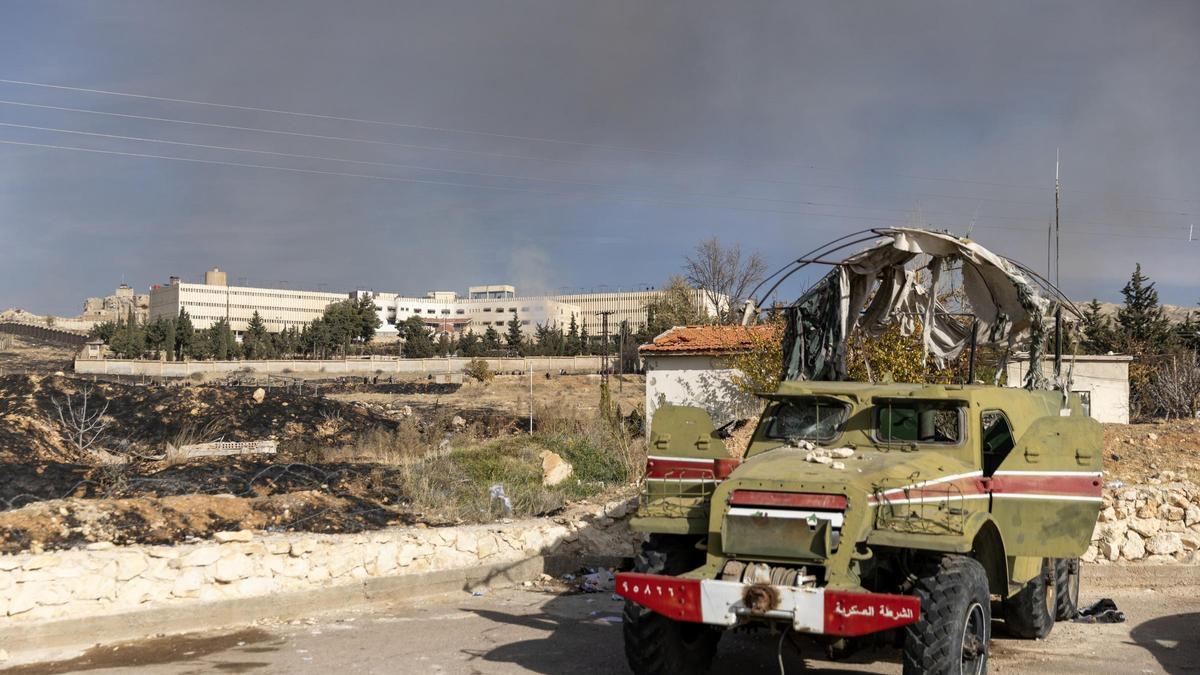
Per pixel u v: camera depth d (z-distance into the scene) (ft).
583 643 30.01
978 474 26.32
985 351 41.55
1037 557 27.35
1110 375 87.61
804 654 29.53
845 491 22.66
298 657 28.17
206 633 31.17
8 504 41.63
